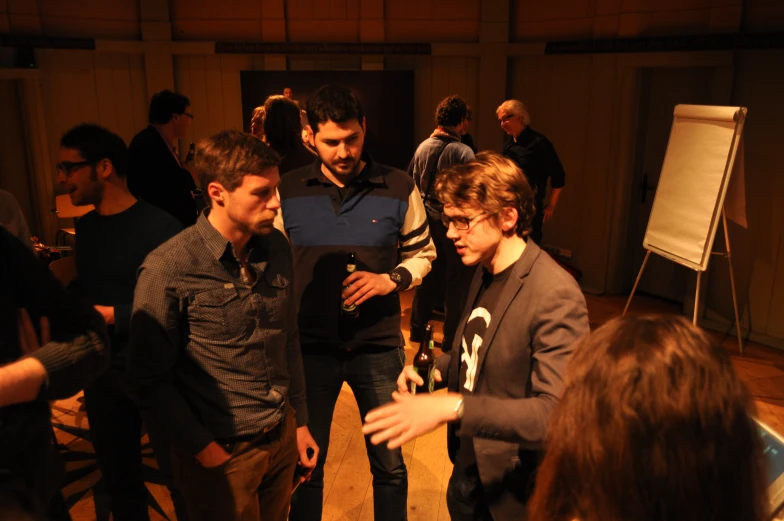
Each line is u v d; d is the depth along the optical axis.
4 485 1.20
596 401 0.77
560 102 6.26
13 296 1.39
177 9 6.82
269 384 1.93
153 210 2.42
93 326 1.45
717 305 5.24
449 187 1.76
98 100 6.70
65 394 1.36
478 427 1.52
